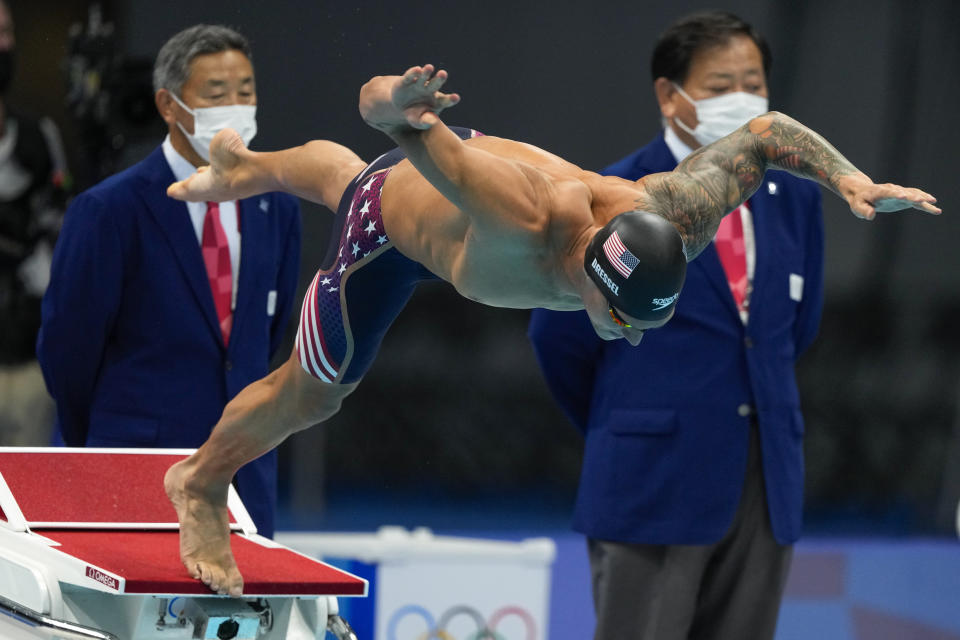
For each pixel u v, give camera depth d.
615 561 15.83
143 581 11.45
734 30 15.96
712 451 15.66
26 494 13.84
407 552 17.67
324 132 26.53
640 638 15.82
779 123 9.50
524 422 31.16
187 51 15.57
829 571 22.27
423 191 9.54
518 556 18.09
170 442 15.68
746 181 9.46
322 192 10.91
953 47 30.70
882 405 31.03
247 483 15.95
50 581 11.97
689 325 15.88
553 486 31.03
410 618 17.66
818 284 16.92
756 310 15.97
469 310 31.08
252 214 16.23
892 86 30.92
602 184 9.15
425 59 28.42
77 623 12.05
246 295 16.08
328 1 26.47
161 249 15.71
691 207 9.12
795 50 30.75
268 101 26.28
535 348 16.66
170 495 12.27
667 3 29.89
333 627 13.26
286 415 11.12
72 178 25.42
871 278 31.28
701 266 15.91
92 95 20.81
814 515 30.45
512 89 29.53
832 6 30.64
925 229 31.20
